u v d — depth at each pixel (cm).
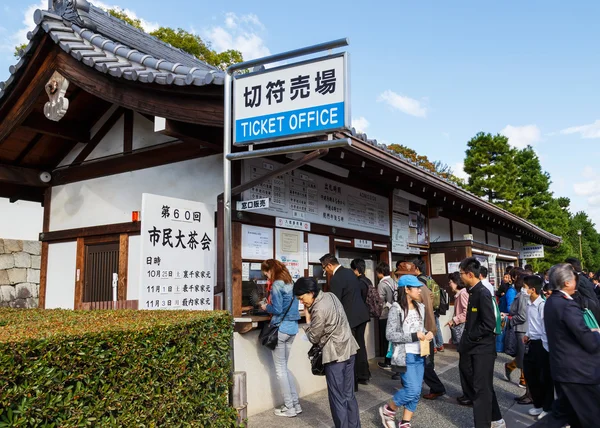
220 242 552
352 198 802
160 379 316
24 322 318
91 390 262
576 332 377
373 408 570
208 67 988
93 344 265
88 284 682
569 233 5584
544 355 526
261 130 409
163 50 863
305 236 680
